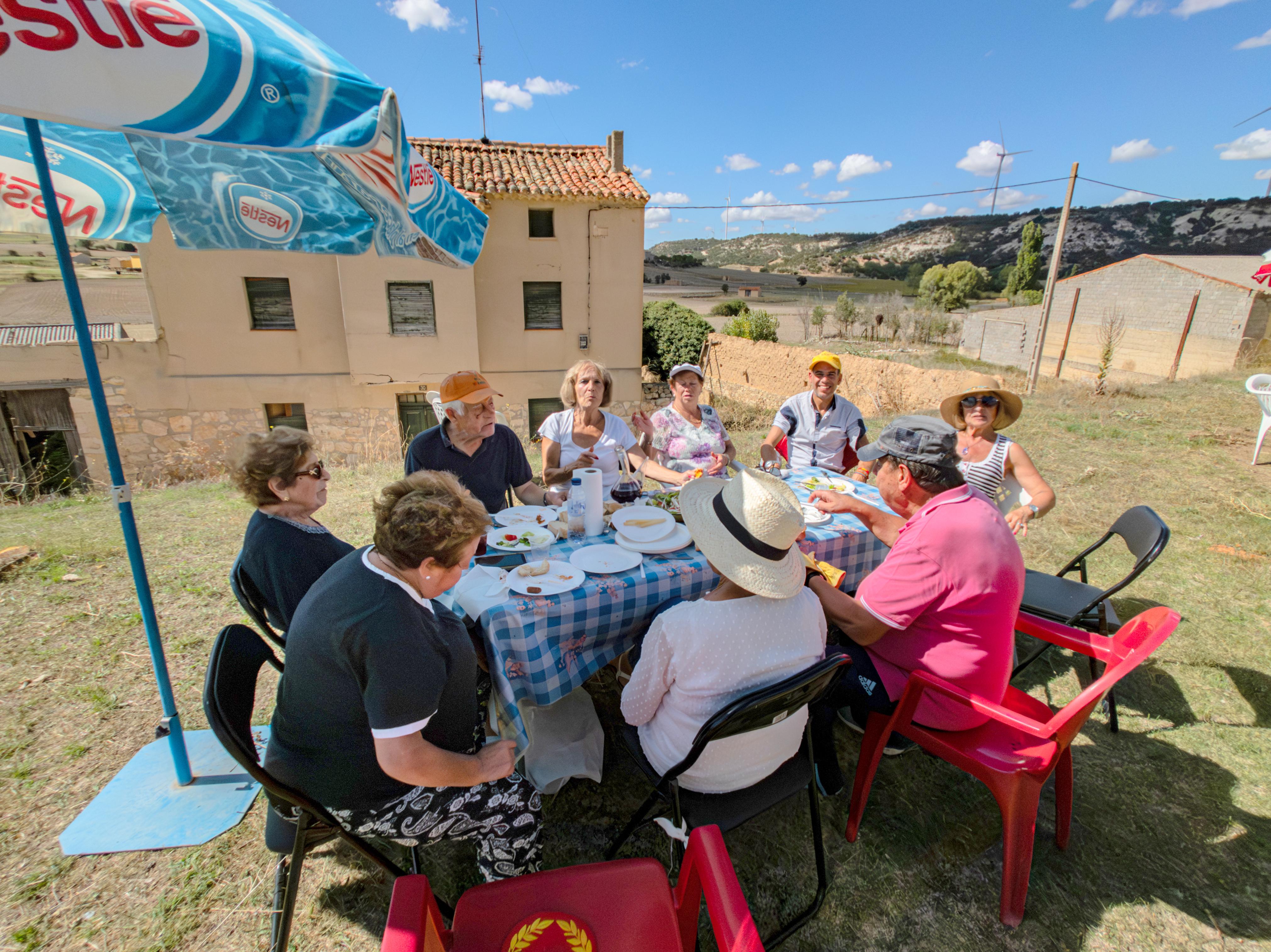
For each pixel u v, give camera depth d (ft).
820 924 5.82
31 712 8.21
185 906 5.75
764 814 7.07
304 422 43.34
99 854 6.21
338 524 15.43
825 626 5.57
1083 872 6.32
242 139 3.98
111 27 3.54
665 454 13.19
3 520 16.26
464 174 43.29
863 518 8.22
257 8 4.56
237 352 41.19
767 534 4.75
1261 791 7.30
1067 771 6.38
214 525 15.69
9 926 5.49
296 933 5.58
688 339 68.39
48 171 5.48
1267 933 5.73
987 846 6.69
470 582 6.52
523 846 5.28
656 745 5.58
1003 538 5.89
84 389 39.73
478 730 6.02
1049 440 22.48
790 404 13.35
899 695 6.44
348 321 41.19
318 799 4.64
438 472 4.69
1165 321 59.00
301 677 4.37
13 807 6.76
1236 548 13.42
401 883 3.71
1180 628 10.57
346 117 4.30
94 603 11.11
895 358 73.82
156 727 8.02
